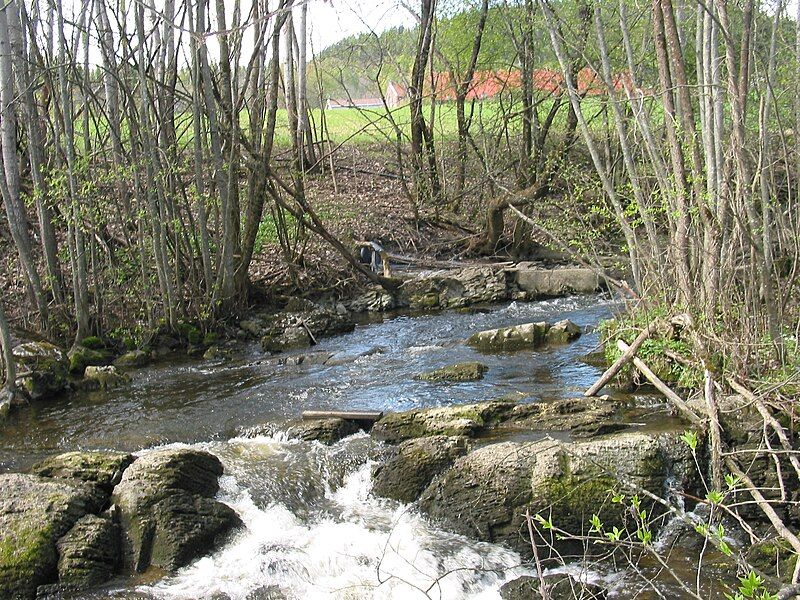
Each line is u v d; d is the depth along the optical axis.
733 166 10.38
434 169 26.25
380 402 11.62
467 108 38.09
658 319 10.61
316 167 28.25
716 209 10.04
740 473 7.28
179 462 9.06
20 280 16.72
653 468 8.58
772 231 11.97
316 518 9.05
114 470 9.12
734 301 10.14
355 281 19.97
